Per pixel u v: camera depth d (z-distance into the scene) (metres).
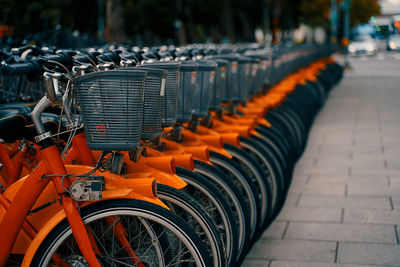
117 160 2.26
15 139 2.38
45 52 3.03
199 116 3.37
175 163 2.88
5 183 2.92
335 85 15.44
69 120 2.25
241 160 3.70
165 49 4.10
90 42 8.20
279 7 35.56
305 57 10.76
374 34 65.12
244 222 3.13
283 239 4.05
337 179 5.75
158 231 2.41
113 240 2.34
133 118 2.09
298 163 6.55
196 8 27.66
